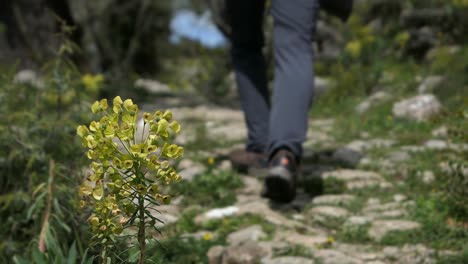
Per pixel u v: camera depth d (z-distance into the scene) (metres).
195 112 5.16
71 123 2.36
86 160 2.24
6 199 2.20
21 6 6.58
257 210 2.78
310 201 2.94
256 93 3.27
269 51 6.68
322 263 2.27
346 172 3.31
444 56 5.60
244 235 2.51
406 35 6.65
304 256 2.33
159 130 1.41
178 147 1.42
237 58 3.30
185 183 3.04
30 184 2.22
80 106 2.43
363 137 4.14
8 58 6.54
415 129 4.15
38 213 2.15
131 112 1.41
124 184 1.44
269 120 3.04
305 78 2.84
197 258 2.33
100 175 1.42
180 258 2.30
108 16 9.91
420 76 5.66
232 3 3.17
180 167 3.30
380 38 6.93
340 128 4.47
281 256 2.33
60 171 2.23
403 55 6.76
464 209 2.59
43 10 6.58
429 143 3.71
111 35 9.88
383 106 4.82
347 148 3.70
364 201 2.89
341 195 3.00
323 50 7.67
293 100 2.80
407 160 3.35
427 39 6.69
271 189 2.79
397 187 3.02
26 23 6.58
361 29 6.67
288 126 2.79
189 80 8.98
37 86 2.52
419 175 3.11
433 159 3.28
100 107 1.43
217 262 2.37
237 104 6.31
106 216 1.46
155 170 1.47
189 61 11.52
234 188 3.12
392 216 2.68
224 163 3.49
